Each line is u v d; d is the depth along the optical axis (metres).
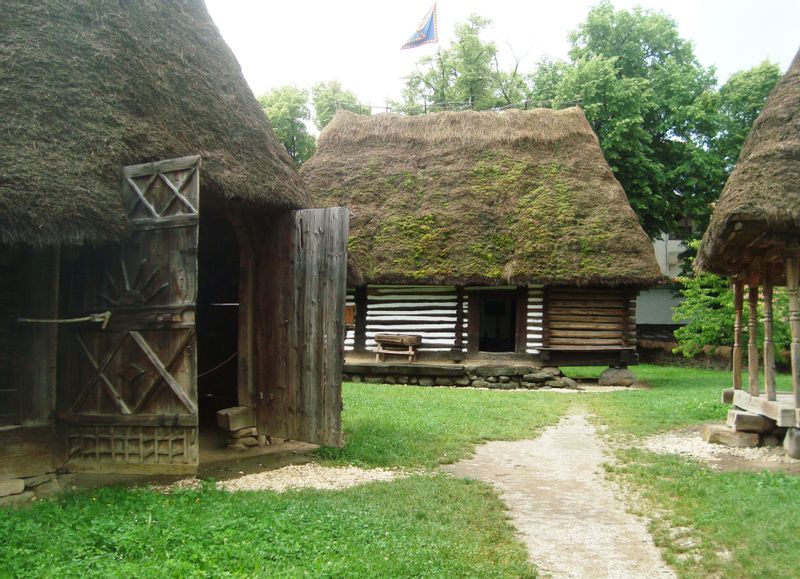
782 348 19.84
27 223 6.21
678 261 29.97
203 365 12.04
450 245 17.70
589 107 24.20
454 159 20.00
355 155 20.84
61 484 7.17
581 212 17.92
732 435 9.39
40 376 7.26
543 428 11.16
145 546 4.99
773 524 5.65
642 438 10.16
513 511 6.64
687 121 25.64
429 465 8.46
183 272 7.03
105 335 7.34
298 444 9.55
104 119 7.35
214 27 10.42
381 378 18.06
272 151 9.66
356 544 5.24
